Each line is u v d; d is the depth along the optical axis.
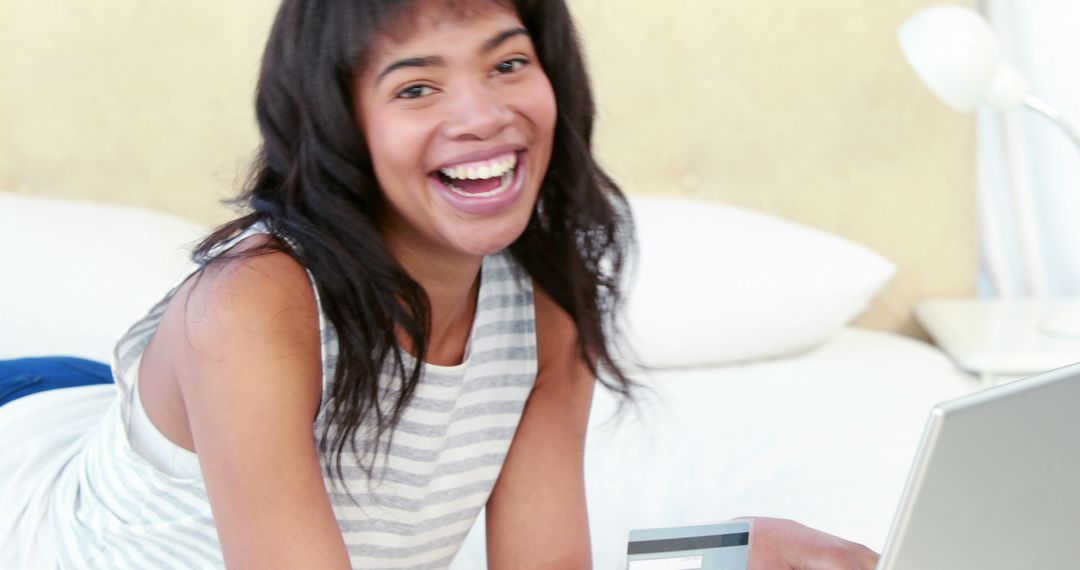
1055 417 0.71
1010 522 0.72
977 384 2.00
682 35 2.24
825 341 2.16
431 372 1.08
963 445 0.67
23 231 1.88
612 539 1.43
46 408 1.40
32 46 2.11
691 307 1.96
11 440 1.34
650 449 1.63
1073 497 0.75
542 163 1.00
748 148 2.29
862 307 2.09
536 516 1.21
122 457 1.13
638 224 2.07
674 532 0.84
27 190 2.18
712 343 1.97
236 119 2.15
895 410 1.79
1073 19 2.28
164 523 1.13
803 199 2.31
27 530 1.25
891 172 2.30
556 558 1.21
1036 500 0.73
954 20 1.85
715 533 0.84
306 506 0.95
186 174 2.16
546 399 1.23
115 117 2.13
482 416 1.16
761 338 1.99
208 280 0.97
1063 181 2.36
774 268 2.02
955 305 2.28
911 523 0.67
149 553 1.16
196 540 1.13
